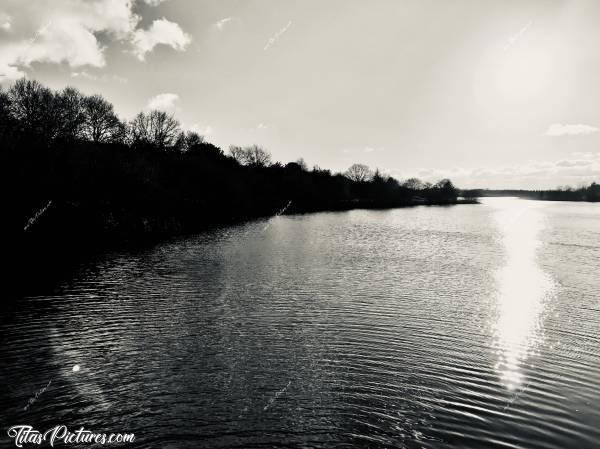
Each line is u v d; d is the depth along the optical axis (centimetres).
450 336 2456
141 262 4534
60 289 3331
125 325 2542
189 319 2670
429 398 1741
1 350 2141
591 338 2456
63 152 6838
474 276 4116
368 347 2269
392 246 6209
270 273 4081
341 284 3675
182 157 11912
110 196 7494
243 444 1399
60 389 1742
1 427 1466
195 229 7938
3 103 6831
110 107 9988
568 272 4375
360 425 1532
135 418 1538
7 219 5416
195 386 1792
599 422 1581
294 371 1961
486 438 1469
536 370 2028
